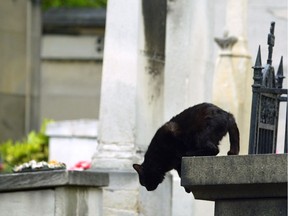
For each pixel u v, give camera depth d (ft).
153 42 52.34
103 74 50.88
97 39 106.01
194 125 43.24
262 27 68.80
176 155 45.06
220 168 37.45
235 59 59.98
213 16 63.82
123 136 50.49
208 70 62.03
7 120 94.53
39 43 97.19
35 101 97.30
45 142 80.28
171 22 58.70
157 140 45.50
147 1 51.72
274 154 36.78
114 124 50.57
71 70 107.04
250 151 40.01
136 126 50.57
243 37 60.64
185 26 58.49
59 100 107.04
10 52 94.79
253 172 37.01
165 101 58.65
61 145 75.36
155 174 46.19
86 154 74.79
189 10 58.65
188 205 57.62
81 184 47.42
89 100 106.73
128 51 50.70
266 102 41.01
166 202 52.65
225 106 59.52
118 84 50.67
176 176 57.93
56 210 47.26
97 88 106.52
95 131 74.64
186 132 43.75
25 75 96.07
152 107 52.21
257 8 68.85
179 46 58.59
